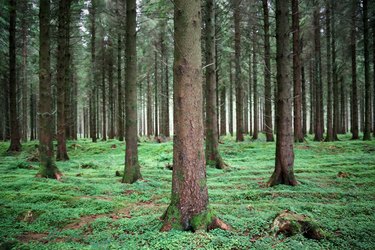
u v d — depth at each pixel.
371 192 7.81
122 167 14.28
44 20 10.72
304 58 25.08
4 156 18.33
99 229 5.80
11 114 19.77
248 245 4.56
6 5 18.28
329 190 8.07
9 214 6.63
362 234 4.89
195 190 5.20
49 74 10.88
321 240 4.74
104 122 29.03
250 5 18.75
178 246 4.38
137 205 7.59
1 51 22.05
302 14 20.17
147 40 27.20
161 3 14.04
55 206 7.22
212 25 13.32
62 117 16.02
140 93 37.25
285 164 8.85
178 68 5.28
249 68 28.27
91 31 26.41
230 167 12.90
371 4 20.16
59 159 15.80
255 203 7.17
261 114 42.88
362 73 28.92
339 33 21.81
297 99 19.47
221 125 33.56
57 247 4.74
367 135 20.59
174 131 5.39
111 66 28.14
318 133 22.83
